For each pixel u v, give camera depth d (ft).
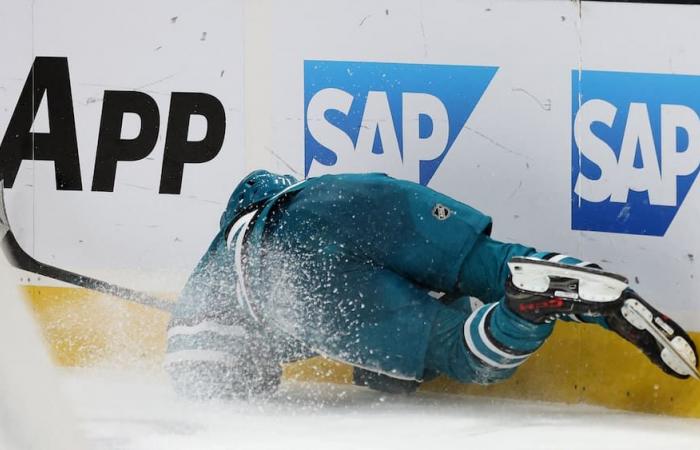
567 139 53.47
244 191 55.83
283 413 48.32
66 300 58.39
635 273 52.70
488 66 54.29
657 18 52.19
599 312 44.19
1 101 59.00
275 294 50.78
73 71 58.29
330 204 51.06
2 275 44.21
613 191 52.95
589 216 53.31
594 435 45.32
